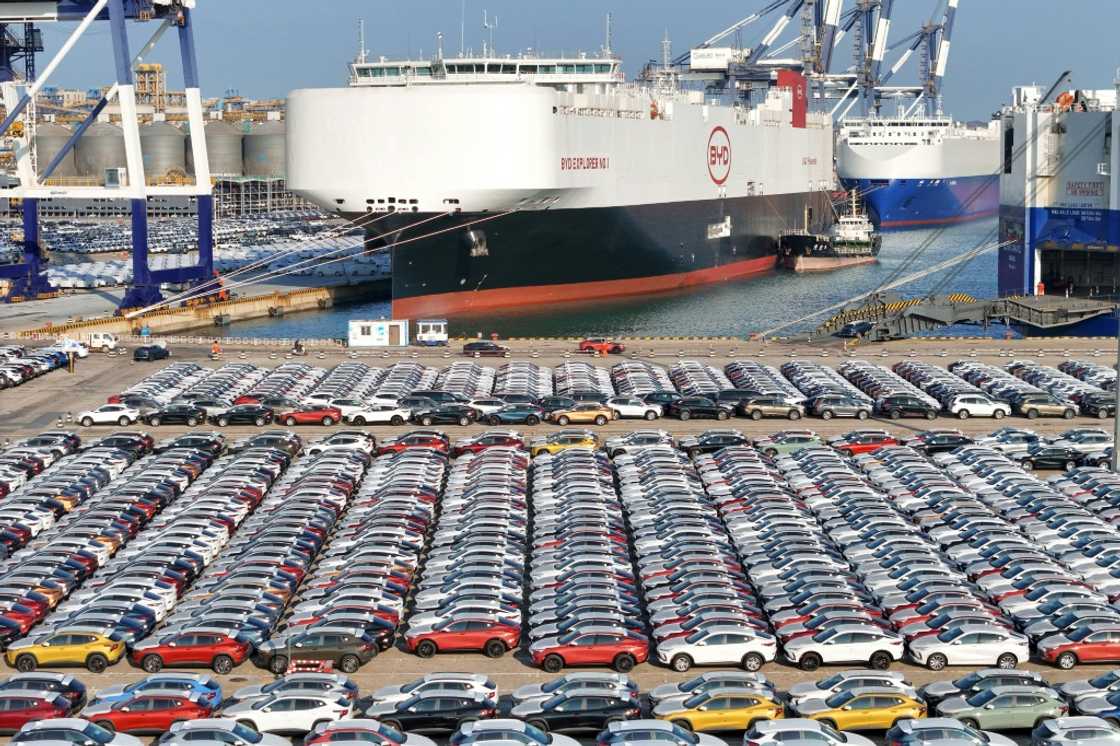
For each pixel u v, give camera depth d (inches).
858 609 1979.6
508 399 3548.2
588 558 2220.7
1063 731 1547.7
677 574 2166.6
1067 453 2965.1
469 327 5757.9
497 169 5447.8
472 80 6461.6
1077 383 3742.6
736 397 3592.5
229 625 1951.3
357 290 7480.3
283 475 2930.6
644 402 3560.5
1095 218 5251.0
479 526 2402.8
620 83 6599.4
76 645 1902.1
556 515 2506.2
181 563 2245.3
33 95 5477.4
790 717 1679.4
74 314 5940.0
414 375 3954.2
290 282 7637.8
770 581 2150.6
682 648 1887.3
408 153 5433.1
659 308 6530.5
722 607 1984.5
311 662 1876.2
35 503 2586.1
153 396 3663.9
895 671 1851.6
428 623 1995.6
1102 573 2159.2
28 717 1665.8
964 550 2282.2
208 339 4918.8
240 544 2356.1
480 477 2775.6
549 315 6171.3
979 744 1539.1
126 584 2101.4
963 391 3617.1
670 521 2440.9
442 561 2249.0
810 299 6919.3
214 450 3149.6
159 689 1700.3
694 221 7258.9
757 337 4938.5
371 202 5492.1
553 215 5856.3
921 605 2012.8
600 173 6102.4
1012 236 5703.7
